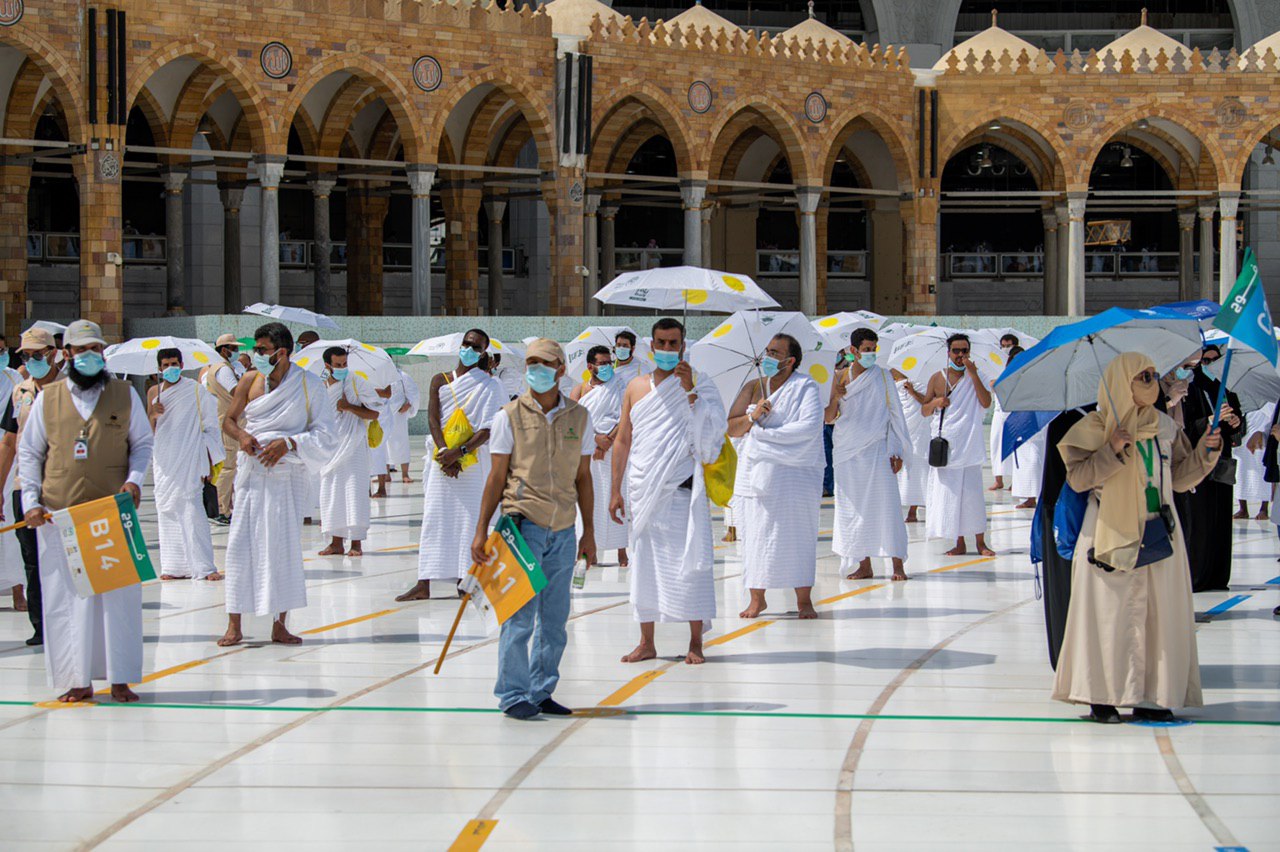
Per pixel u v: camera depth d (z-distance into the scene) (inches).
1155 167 2329.0
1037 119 1701.5
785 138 1640.0
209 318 1284.4
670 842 261.9
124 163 1517.0
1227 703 370.0
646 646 427.5
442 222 2052.2
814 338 561.3
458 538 542.6
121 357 721.6
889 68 1683.1
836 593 559.2
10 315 1462.8
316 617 507.2
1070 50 2434.8
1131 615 343.3
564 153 1514.5
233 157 1488.7
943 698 376.5
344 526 665.0
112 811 282.8
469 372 547.8
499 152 1795.0
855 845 259.8
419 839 264.5
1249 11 2251.5
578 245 1524.4
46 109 1755.7
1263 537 729.6
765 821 273.4
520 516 357.1
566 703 372.8
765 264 2174.0
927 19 2240.4
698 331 1531.7
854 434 580.4
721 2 2374.5
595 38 1518.2
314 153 1619.1
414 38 1437.0
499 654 359.6
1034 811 278.8
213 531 778.2
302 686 394.9
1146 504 342.3
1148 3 2472.9
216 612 519.8
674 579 415.5
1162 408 384.8
